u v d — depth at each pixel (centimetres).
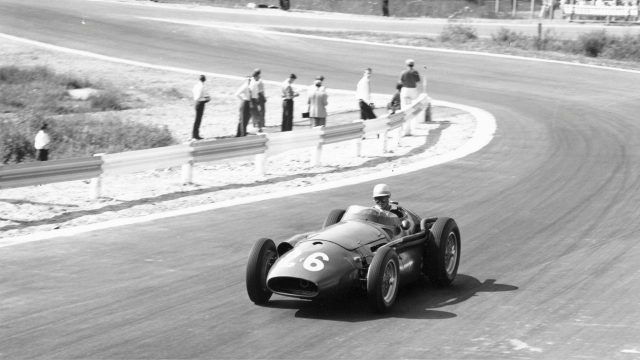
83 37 6028
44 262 1567
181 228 1877
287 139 2720
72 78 4700
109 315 1235
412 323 1200
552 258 1616
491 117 4097
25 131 3130
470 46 6444
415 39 6712
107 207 2120
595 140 3369
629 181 2484
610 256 1625
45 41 5828
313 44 6297
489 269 1538
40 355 1058
